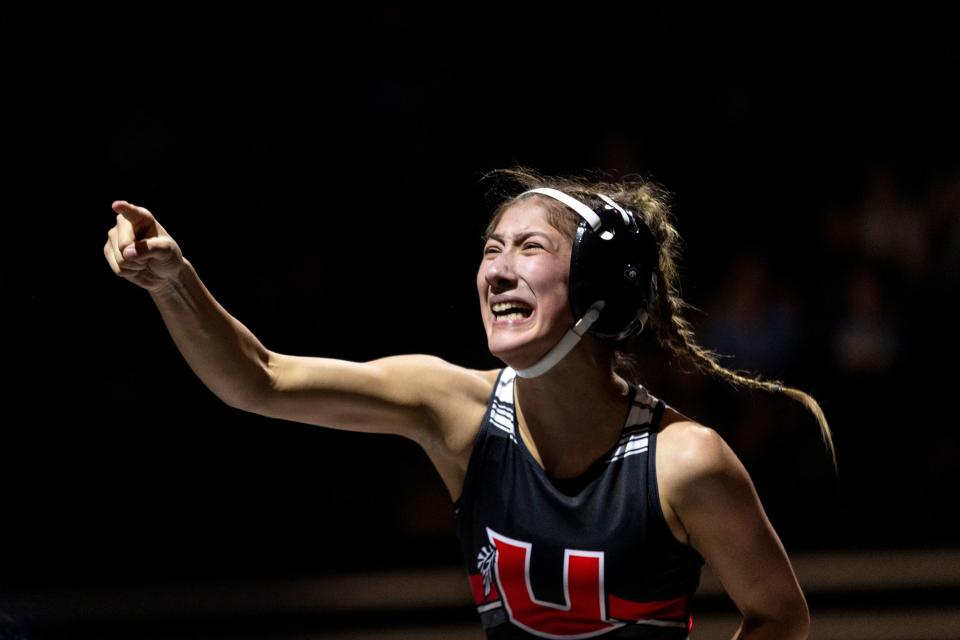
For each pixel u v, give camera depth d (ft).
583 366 24.49
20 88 81.92
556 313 24.09
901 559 66.08
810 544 68.18
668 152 88.17
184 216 81.15
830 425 71.31
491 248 24.82
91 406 74.49
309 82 86.33
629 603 24.31
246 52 85.97
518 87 89.76
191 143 83.15
